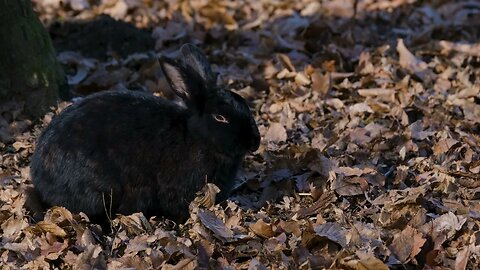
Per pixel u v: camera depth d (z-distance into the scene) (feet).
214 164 35.99
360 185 37.35
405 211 35.12
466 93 48.65
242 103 35.50
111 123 35.37
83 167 34.88
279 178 39.34
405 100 47.60
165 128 35.76
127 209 35.68
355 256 31.04
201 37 59.52
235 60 55.11
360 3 66.69
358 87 50.29
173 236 33.45
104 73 51.93
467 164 39.45
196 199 35.55
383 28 62.34
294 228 33.86
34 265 32.42
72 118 35.58
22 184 38.27
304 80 50.83
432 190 37.52
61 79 48.70
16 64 46.32
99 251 32.22
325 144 42.16
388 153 41.45
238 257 32.53
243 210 36.78
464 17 64.44
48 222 33.91
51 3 64.34
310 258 31.27
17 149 42.75
